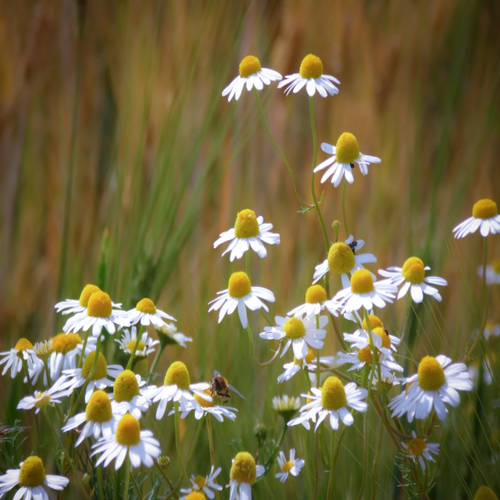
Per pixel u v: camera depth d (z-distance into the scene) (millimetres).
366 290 1010
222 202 1399
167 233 1190
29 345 1046
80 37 1379
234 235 1045
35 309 1247
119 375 998
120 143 1293
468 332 1151
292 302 1235
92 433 985
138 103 1338
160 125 1334
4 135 1383
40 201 1397
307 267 1294
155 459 1010
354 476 1087
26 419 1115
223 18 1477
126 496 977
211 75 1404
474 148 1573
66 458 1005
